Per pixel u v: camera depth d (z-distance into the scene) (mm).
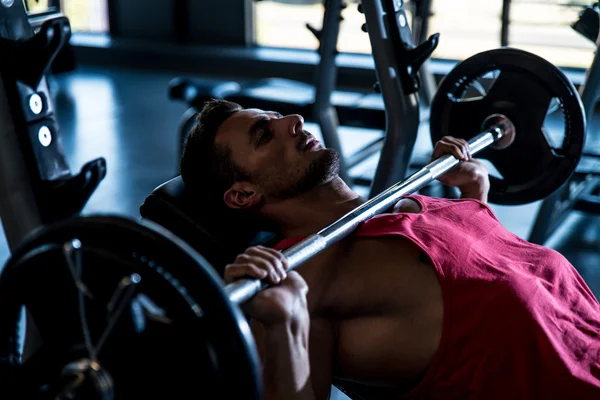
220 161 1580
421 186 1598
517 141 2104
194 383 898
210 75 5508
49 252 937
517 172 2139
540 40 4852
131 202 3344
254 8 5520
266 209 1588
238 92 3242
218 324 882
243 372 886
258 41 5605
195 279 890
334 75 2947
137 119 4531
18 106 1454
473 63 2100
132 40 5801
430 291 1329
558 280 1423
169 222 1590
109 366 925
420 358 1316
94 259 908
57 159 1545
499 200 2182
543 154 2082
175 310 880
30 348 1514
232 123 1590
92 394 916
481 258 1374
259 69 5379
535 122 2059
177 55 5566
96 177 1542
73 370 923
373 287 1355
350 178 3021
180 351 888
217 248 1559
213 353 882
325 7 2801
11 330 1032
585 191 3062
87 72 5605
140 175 3650
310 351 1310
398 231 1389
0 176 1479
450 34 5066
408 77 2186
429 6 3182
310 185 1550
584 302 1428
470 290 1307
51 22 1414
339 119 3232
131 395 931
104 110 4715
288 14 5492
